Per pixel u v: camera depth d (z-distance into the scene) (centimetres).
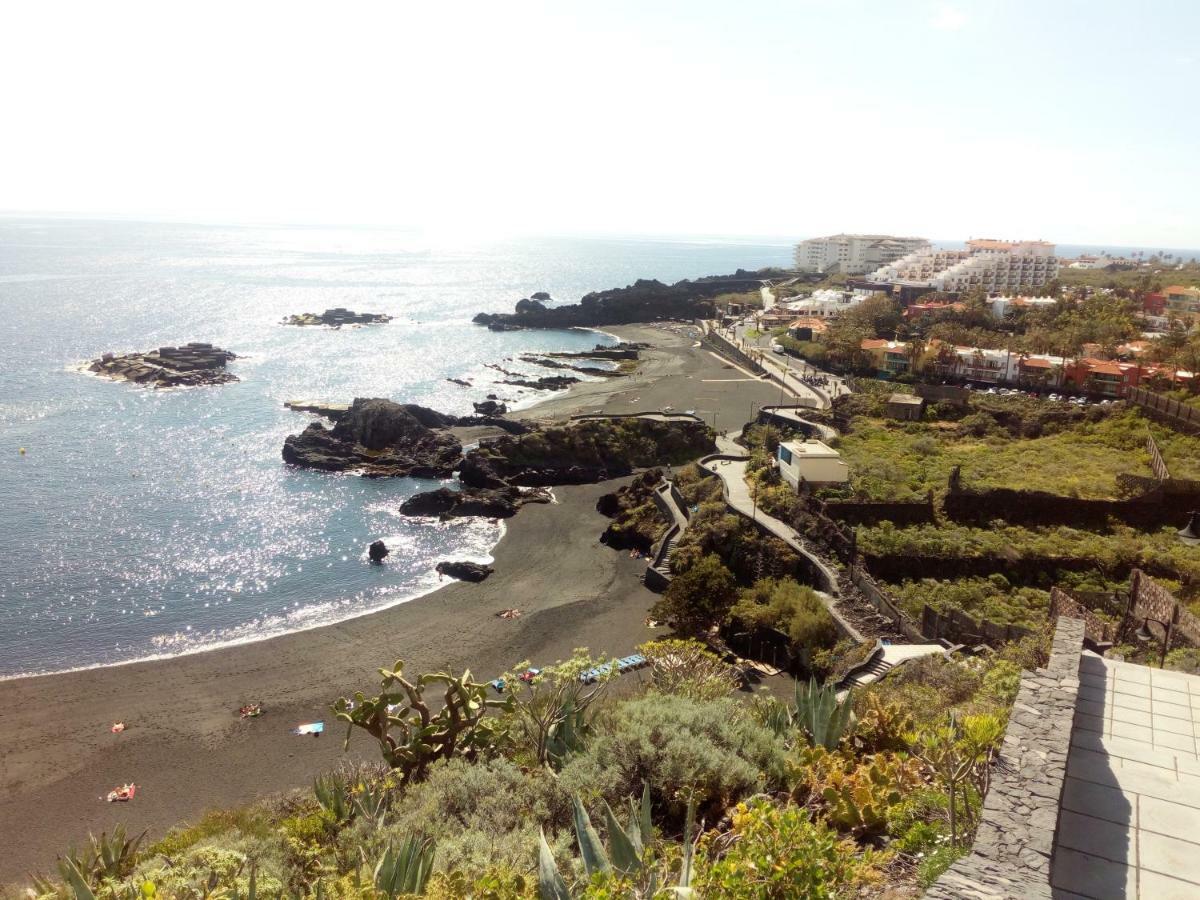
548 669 2272
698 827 1530
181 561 5741
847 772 1659
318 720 3878
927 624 3947
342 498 7194
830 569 4753
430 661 4444
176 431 8912
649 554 6031
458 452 8375
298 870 1614
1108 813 916
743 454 8050
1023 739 954
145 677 4266
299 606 5147
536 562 5909
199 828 2239
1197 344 9525
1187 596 3884
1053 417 8019
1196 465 6150
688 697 2302
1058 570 4562
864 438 7825
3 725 3825
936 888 705
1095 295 14938
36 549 5822
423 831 1529
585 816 1204
